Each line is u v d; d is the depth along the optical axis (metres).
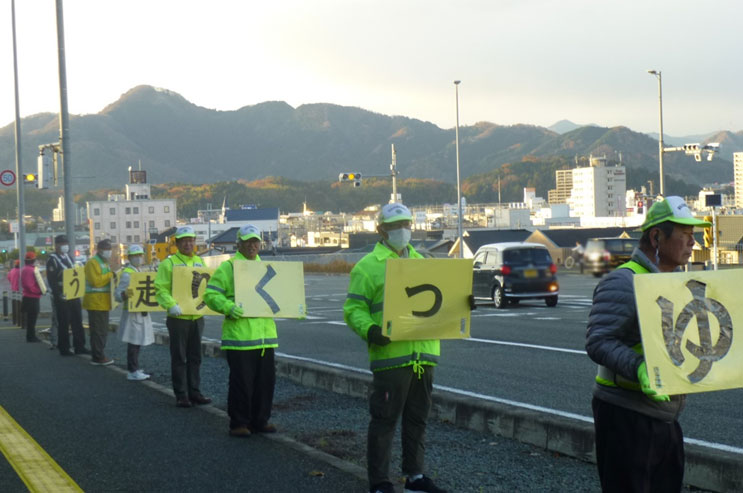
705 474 5.95
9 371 13.17
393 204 5.88
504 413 7.81
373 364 5.86
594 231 60.94
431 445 7.60
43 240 144.25
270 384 8.20
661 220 3.87
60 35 20.22
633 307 3.81
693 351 3.66
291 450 7.38
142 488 6.24
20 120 31.86
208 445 7.62
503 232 68.25
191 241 9.88
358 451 7.54
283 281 8.18
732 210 120.56
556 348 14.36
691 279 3.70
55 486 6.32
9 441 7.86
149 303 12.06
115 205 197.62
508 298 23.67
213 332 19.66
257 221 185.75
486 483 6.31
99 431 8.30
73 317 15.59
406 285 5.59
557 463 6.84
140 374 12.13
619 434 3.97
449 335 5.65
